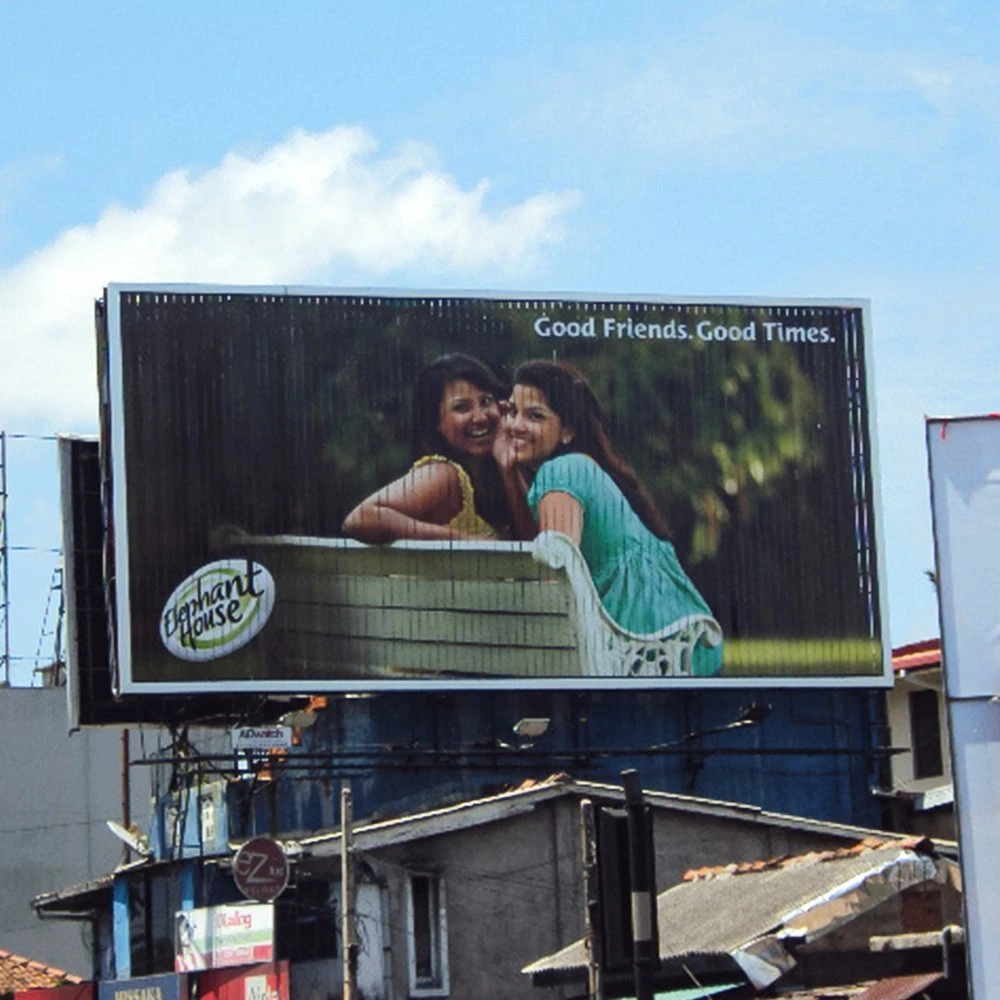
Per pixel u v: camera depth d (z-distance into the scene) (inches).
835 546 2436.0
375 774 2346.2
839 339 2471.7
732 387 2443.4
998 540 1099.9
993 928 1075.9
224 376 2332.7
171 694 2277.3
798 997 1290.6
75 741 2997.0
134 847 2536.9
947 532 1102.4
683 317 2445.9
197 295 2337.6
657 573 2396.7
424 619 2342.5
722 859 2012.8
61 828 2967.5
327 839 1993.1
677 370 2437.3
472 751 2361.0
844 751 2422.5
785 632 2411.4
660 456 2416.3
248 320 2346.2
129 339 2314.2
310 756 2289.6
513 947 1984.5
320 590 2324.1
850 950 1341.0
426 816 1990.7
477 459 2379.4
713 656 2393.0
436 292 2400.3
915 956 1333.7
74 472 2397.9
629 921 999.6
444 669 2338.8
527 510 2381.9
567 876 2005.4
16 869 2938.0
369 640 2326.5
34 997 2080.5
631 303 2438.5
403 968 1961.1
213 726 2409.0
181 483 2306.8
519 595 2368.4
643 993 992.2
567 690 2359.7
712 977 1408.7
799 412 2450.8
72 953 2945.4
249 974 2018.9
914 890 1358.3
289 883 2026.3
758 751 2393.0
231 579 2306.8
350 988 1770.4
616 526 2394.2
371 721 2374.5
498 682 2348.7
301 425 2342.5
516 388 2399.1
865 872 1375.5
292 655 2309.3
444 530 2361.0
